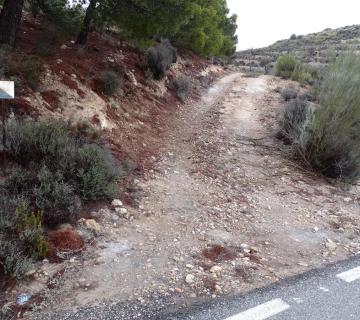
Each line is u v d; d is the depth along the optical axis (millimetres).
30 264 4000
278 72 25875
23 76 7250
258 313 3838
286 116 11414
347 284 4570
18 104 6637
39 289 3873
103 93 9352
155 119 10797
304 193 7848
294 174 8898
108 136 8016
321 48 59125
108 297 3898
